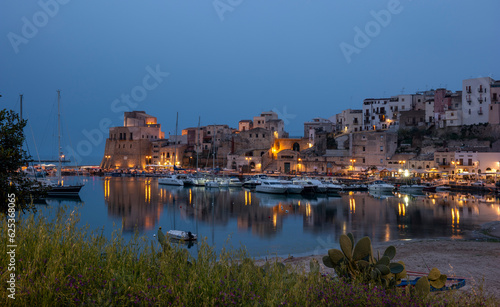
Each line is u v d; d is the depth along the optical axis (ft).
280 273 29.96
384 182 291.17
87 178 407.44
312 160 375.86
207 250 31.07
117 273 25.41
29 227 30.89
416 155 346.74
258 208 189.98
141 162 494.59
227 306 24.31
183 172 424.87
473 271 62.95
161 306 23.67
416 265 69.56
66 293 22.86
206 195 253.03
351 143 364.58
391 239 115.24
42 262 26.48
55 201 215.51
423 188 273.54
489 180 287.07
